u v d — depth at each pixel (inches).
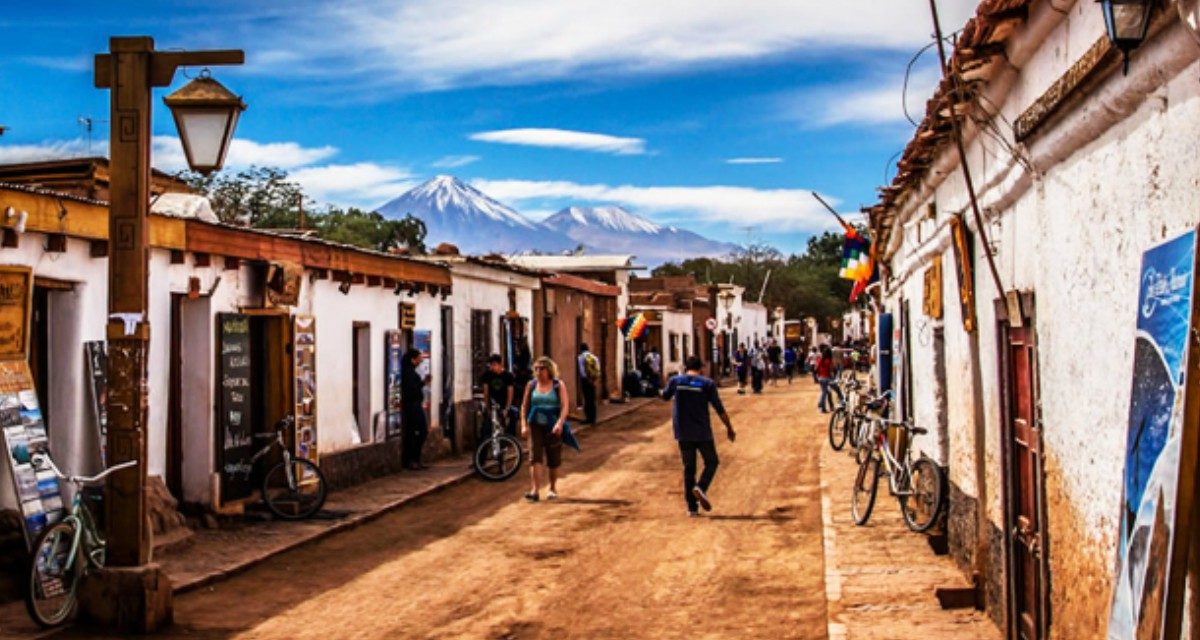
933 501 450.6
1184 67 162.9
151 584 346.9
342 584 421.4
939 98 314.2
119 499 350.6
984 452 357.1
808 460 813.9
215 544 482.0
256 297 570.9
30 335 413.1
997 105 296.4
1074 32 223.1
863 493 536.7
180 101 342.6
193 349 526.3
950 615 350.6
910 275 567.2
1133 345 184.1
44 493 376.5
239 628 354.9
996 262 314.3
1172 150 168.6
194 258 517.7
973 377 359.3
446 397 868.0
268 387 590.6
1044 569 259.3
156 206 548.4
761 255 3528.5
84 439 432.8
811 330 3144.7
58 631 339.0
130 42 350.9
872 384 943.7
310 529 521.7
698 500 611.2
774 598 395.5
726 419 578.6
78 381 428.5
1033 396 270.7
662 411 1362.0
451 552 484.7
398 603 391.2
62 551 350.3
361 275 689.0
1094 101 199.6
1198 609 156.2
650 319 1851.6
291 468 552.7
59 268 417.1
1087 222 216.5
